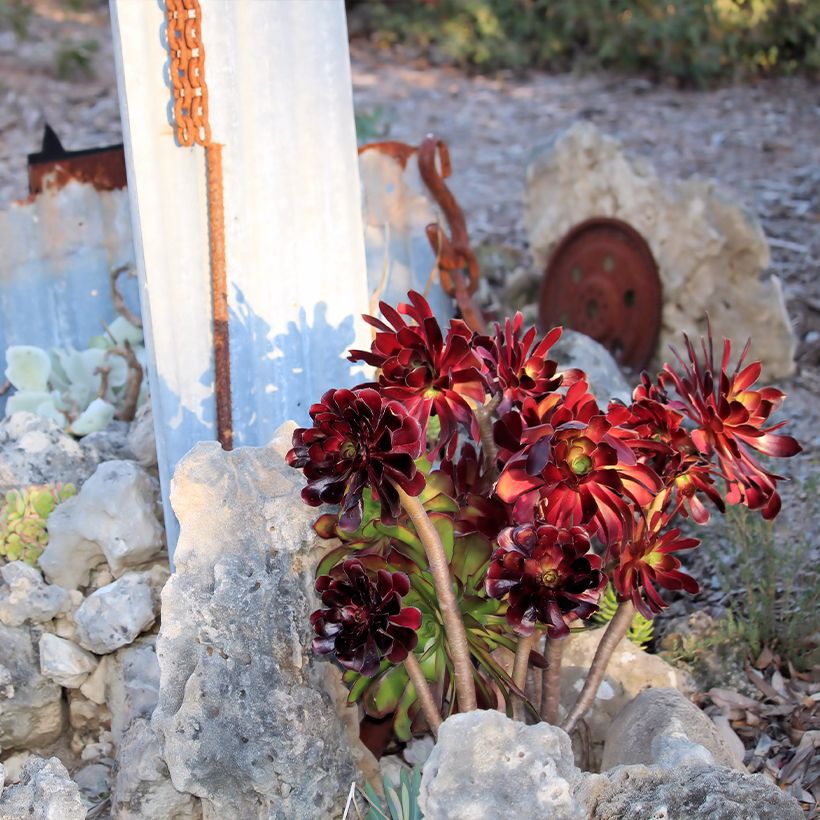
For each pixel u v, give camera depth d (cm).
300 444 221
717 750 245
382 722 267
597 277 494
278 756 235
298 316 306
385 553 241
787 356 471
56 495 313
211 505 243
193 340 294
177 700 239
